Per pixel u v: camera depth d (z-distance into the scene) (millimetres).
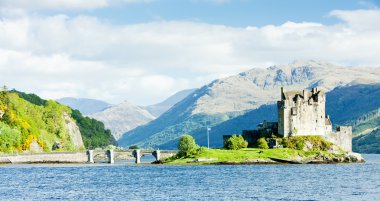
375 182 179250
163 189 164000
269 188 162500
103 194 153500
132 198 144125
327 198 139000
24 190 165250
